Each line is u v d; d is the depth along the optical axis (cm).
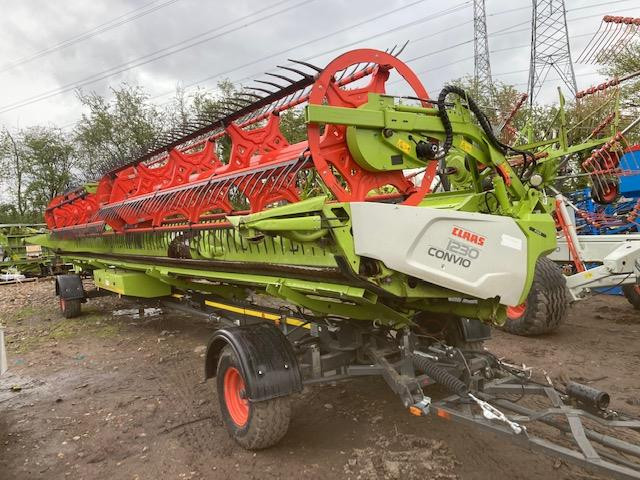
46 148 3831
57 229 1008
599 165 725
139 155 669
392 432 381
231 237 450
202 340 704
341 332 400
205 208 491
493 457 338
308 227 288
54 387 539
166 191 536
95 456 375
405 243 303
